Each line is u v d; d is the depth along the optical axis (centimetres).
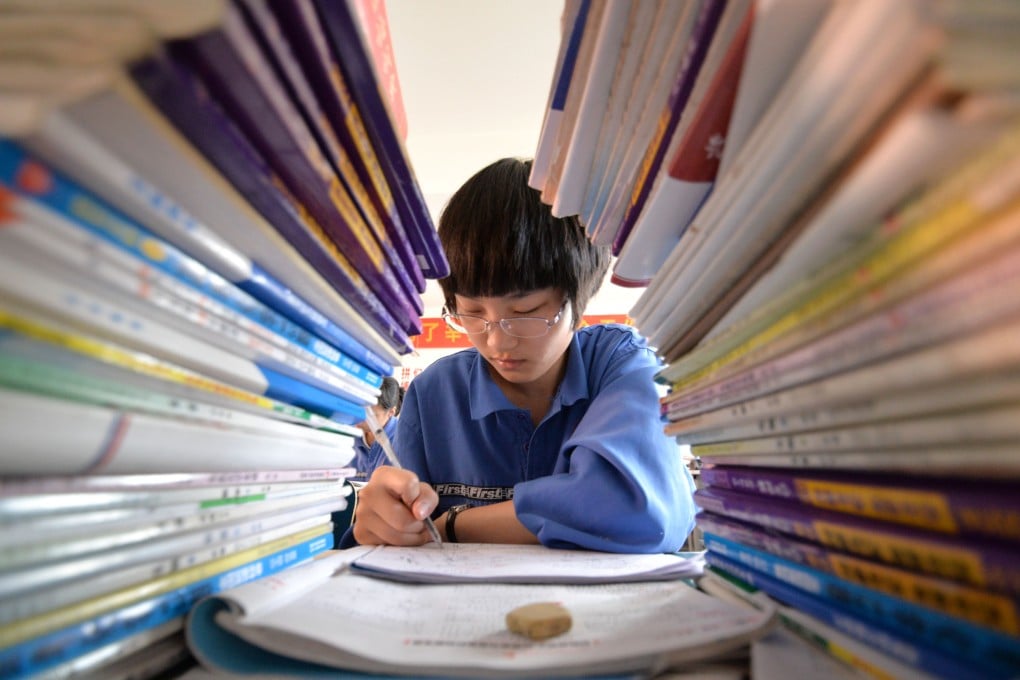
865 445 24
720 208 30
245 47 22
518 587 42
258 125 26
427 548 64
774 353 29
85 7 20
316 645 28
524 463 95
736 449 40
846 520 27
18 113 17
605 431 71
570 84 44
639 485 63
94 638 24
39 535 21
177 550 30
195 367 29
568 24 40
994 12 16
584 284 88
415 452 102
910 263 19
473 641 30
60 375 21
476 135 291
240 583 38
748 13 25
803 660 27
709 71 30
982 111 16
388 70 47
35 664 21
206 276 28
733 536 42
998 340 16
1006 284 16
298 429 42
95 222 22
